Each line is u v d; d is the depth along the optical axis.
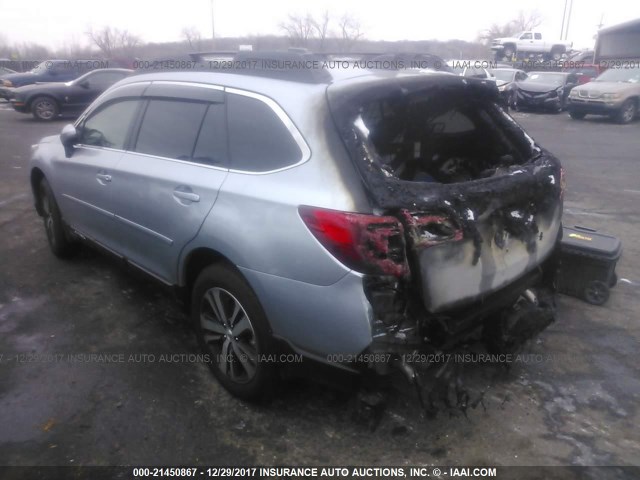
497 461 2.79
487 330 3.11
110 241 4.22
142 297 4.51
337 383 2.75
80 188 4.40
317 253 2.54
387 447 2.87
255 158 2.95
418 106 3.16
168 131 3.60
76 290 4.61
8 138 12.86
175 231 3.31
